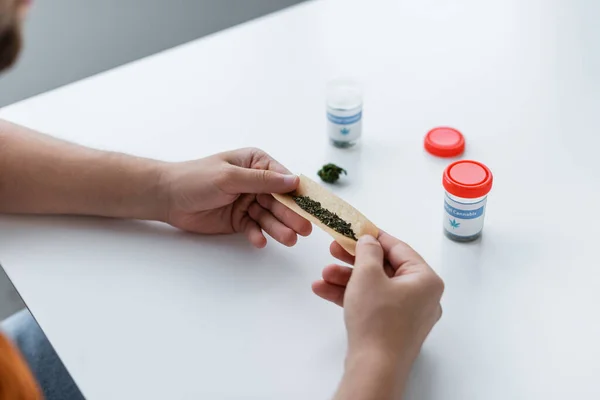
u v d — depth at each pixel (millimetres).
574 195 902
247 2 1648
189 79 1085
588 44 1083
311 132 999
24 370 766
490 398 747
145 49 1601
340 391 721
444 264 849
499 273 837
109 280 848
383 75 1066
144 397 757
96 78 1101
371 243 787
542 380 754
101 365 779
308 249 875
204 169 886
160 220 909
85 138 1005
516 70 1056
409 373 764
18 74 1499
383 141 982
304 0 1679
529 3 1164
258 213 896
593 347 773
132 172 904
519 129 979
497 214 891
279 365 775
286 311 817
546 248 855
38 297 833
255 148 926
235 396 756
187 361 780
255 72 1087
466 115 1003
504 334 789
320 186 866
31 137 932
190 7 1598
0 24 627
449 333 793
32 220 913
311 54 1106
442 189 923
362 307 744
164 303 826
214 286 841
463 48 1098
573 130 972
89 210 910
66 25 1498
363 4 1190
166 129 1014
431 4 1180
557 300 810
